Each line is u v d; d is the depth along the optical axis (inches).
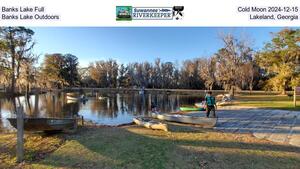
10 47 1465.3
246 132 379.9
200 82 3029.0
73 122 360.5
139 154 255.0
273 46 1460.4
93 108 1015.6
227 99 1051.3
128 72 3565.5
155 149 271.3
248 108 753.0
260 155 253.8
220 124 457.7
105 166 224.7
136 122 465.4
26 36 1608.0
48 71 2524.6
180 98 1653.5
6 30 1485.0
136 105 1153.4
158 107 1022.4
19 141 244.8
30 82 1606.8
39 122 325.1
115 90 2847.0
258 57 1577.3
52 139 315.9
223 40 1222.9
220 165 225.9
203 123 440.1
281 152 265.0
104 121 637.9
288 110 690.2
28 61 1600.6
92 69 3617.1
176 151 265.4
